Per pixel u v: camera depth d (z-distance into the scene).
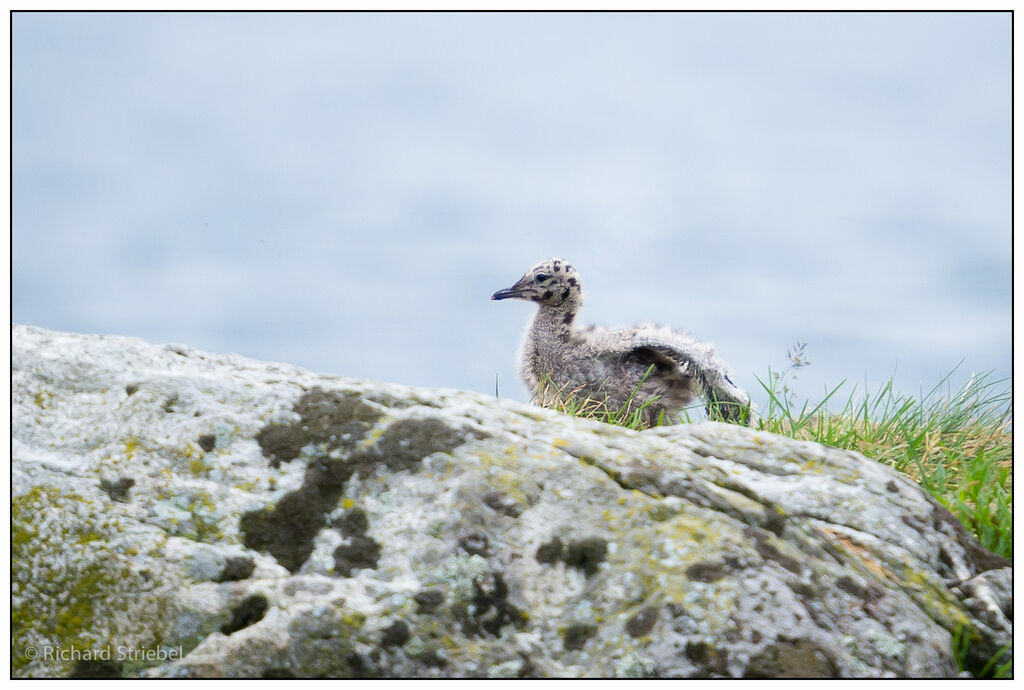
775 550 7.59
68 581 7.32
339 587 7.23
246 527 7.63
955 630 7.68
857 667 7.06
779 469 8.91
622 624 7.20
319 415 8.28
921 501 8.81
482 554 7.46
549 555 7.55
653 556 7.46
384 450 8.04
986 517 9.97
